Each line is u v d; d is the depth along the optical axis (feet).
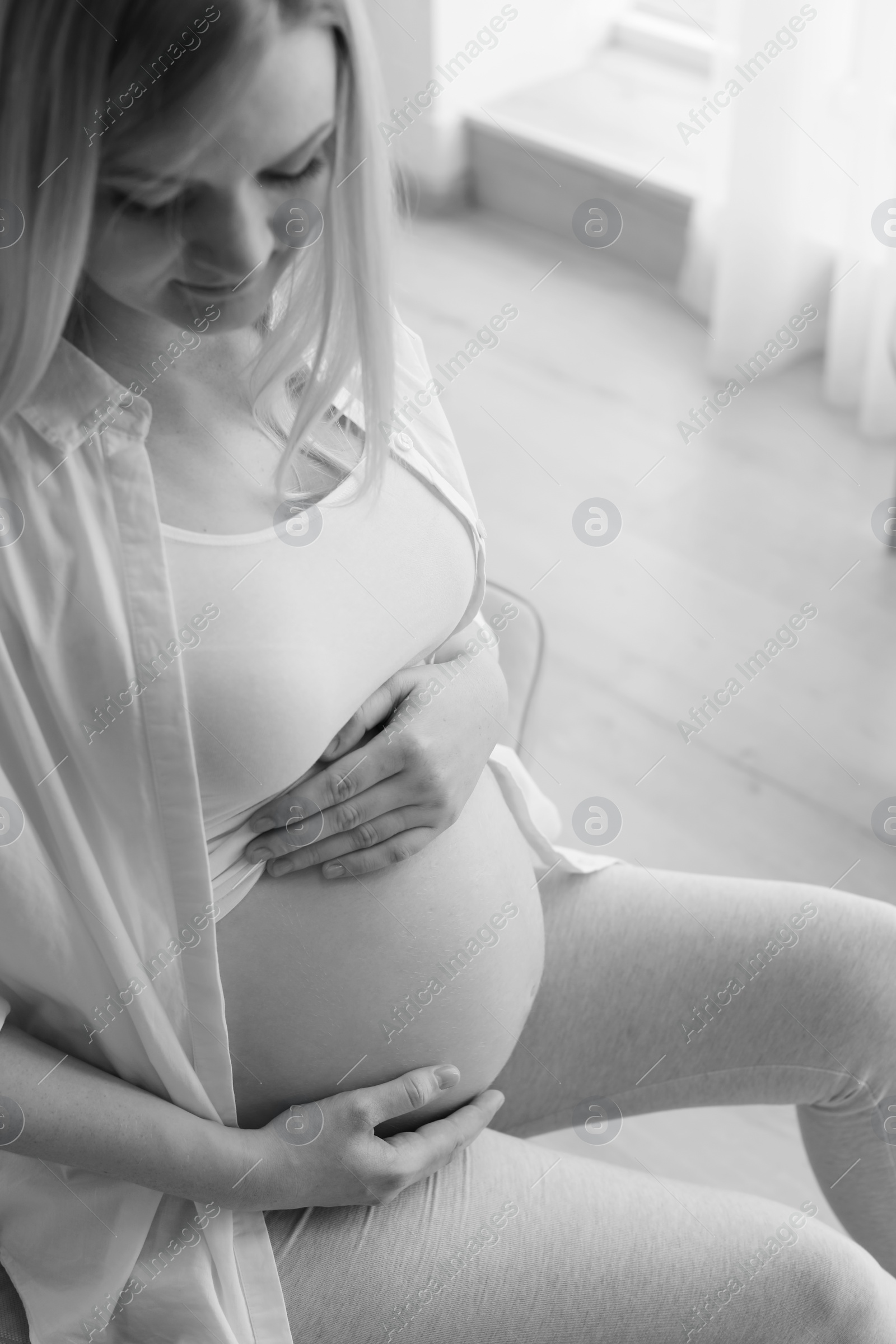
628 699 6.19
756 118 7.06
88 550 2.38
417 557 2.93
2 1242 2.72
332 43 2.30
